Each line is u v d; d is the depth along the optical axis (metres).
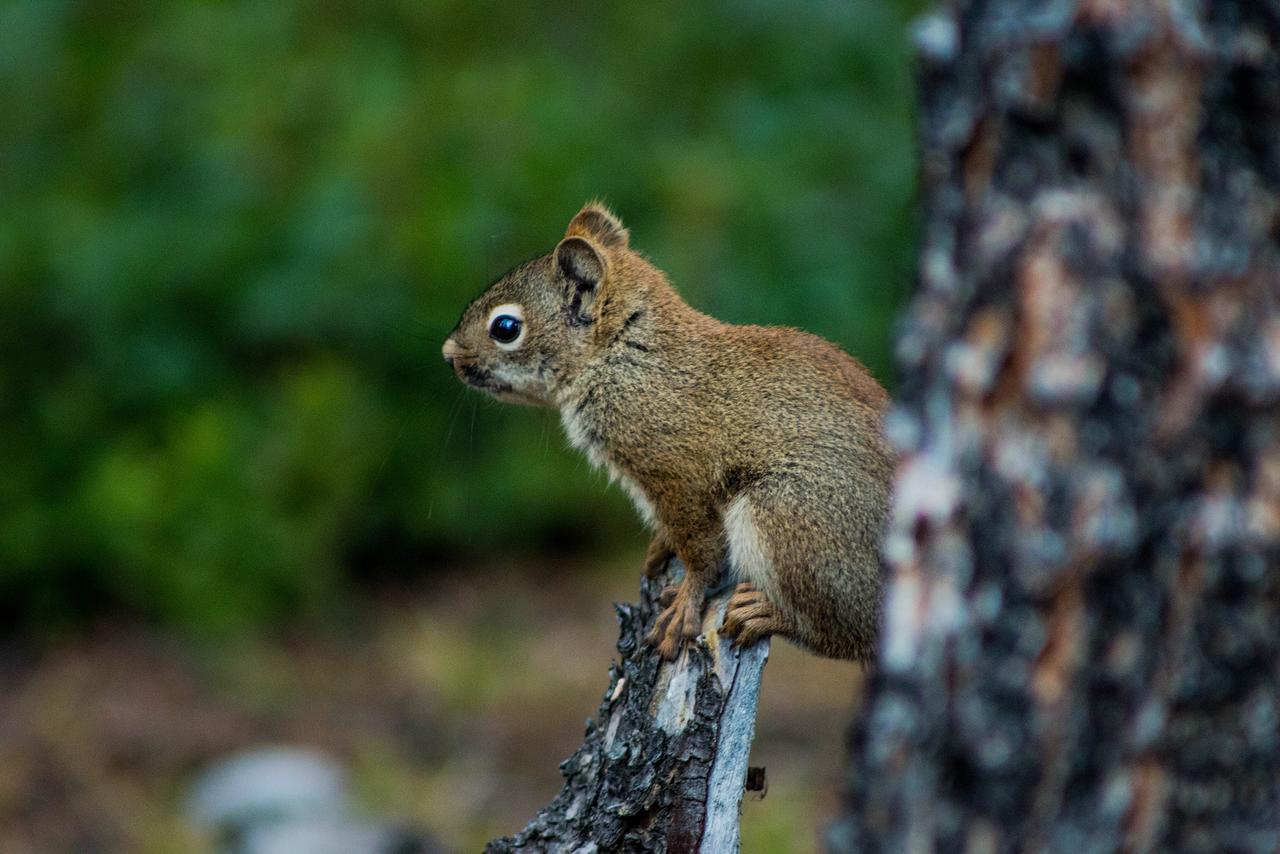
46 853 11.07
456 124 15.57
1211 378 4.07
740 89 16.50
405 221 14.95
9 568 14.20
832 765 11.84
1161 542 4.17
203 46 15.69
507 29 17.70
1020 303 4.19
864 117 15.68
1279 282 4.13
